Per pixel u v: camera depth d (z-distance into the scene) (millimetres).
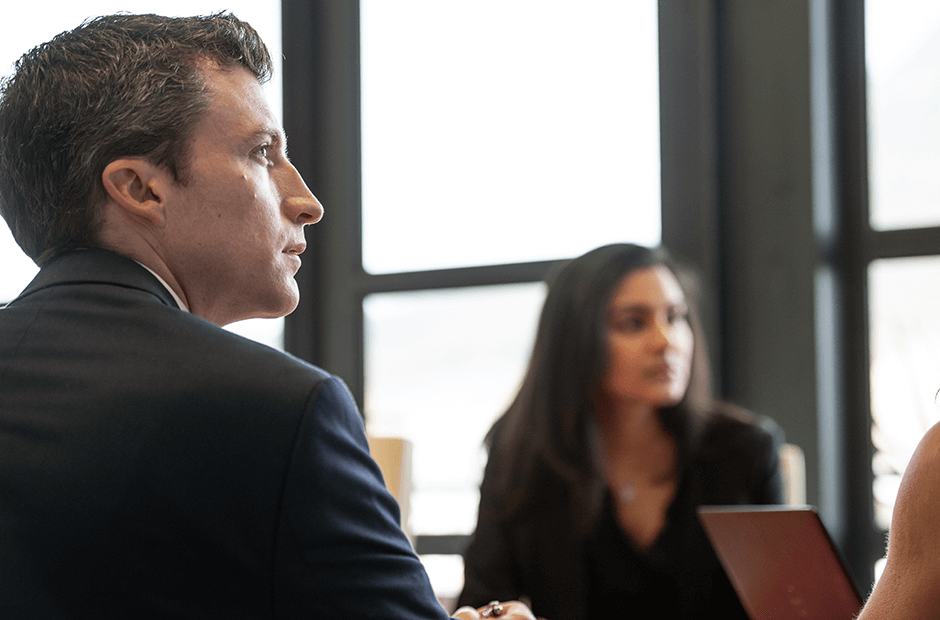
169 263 905
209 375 774
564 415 1866
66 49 899
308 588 730
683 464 1861
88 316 836
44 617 732
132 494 741
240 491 733
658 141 3229
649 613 1790
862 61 3113
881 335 3041
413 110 3668
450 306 3555
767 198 3027
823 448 2938
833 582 1214
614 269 1874
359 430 810
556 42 3461
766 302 3006
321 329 3738
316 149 3789
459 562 3393
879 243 3051
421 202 3633
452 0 3635
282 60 3785
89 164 875
